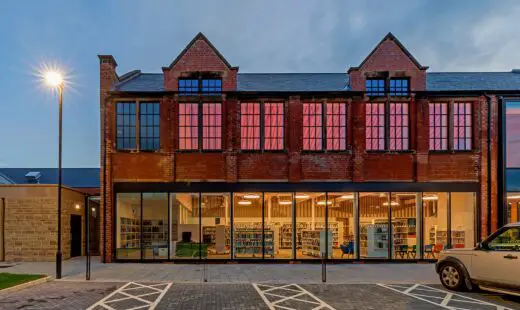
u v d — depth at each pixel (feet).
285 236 56.59
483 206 56.54
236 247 56.39
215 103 57.77
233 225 56.54
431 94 57.26
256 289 37.55
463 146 57.98
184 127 57.62
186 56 57.72
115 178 56.44
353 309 30.12
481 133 57.21
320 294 35.42
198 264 54.34
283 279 42.88
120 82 61.00
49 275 43.62
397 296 34.55
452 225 57.06
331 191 56.80
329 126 57.98
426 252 56.85
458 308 30.30
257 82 62.34
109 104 56.70
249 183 56.70
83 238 69.00
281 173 57.11
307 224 56.80
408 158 57.36
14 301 32.55
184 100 57.06
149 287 38.42
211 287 38.47
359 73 57.93
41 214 59.06
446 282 37.24
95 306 30.89
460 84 61.41
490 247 34.35
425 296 34.47
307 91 57.26
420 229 57.00
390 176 57.11
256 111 58.08
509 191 56.75
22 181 103.81
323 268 41.63
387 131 57.57
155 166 56.65
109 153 56.34
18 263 55.83
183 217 56.54
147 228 56.39
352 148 57.16
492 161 57.06
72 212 64.64
